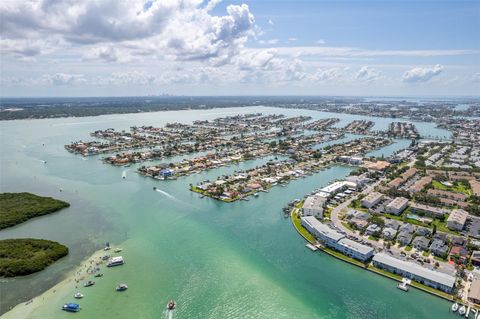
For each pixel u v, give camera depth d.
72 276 135.75
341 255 152.50
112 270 140.25
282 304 120.94
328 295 126.12
